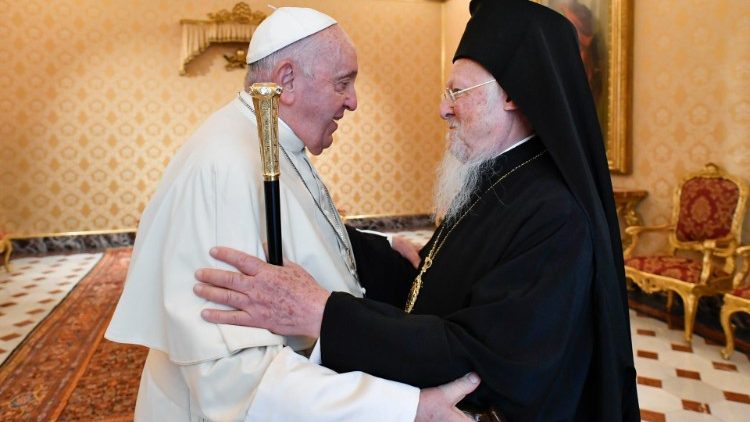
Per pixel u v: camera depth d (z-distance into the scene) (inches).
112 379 130.4
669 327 166.6
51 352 149.1
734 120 165.9
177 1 323.6
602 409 43.3
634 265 170.7
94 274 249.3
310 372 39.5
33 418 109.7
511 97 48.7
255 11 331.9
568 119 45.3
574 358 43.7
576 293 41.2
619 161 207.6
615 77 206.1
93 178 318.3
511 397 39.4
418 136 374.9
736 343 151.9
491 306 40.4
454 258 51.9
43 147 310.0
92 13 312.2
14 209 307.9
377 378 40.1
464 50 52.1
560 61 48.5
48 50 307.0
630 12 200.7
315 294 42.9
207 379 40.3
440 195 58.8
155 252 47.4
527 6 49.4
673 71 186.5
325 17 54.8
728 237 158.4
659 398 119.3
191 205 45.2
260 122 40.2
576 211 43.4
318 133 57.0
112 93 317.7
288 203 49.4
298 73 53.4
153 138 325.4
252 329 41.4
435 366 39.8
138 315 47.0
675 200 180.5
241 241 44.4
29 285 229.6
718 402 116.9
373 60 361.7
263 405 38.4
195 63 328.5
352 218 364.8
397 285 69.4
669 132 189.8
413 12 367.6
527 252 42.5
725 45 167.5
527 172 50.1
